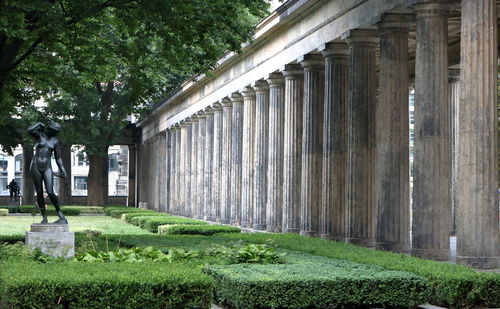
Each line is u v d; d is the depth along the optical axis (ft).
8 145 289.33
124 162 564.71
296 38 160.04
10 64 132.67
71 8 128.06
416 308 75.20
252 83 193.57
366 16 125.18
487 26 94.53
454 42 150.41
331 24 140.87
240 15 155.84
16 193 378.73
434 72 105.50
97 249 110.11
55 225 107.76
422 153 105.70
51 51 144.25
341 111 143.64
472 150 94.58
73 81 155.12
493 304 74.38
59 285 65.21
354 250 104.22
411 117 268.00
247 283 70.44
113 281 66.44
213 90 238.89
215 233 164.04
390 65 119.44
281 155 179.63
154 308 67.41
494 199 94.73
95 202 321.93
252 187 203.72
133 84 153.58
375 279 73.36
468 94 94.79
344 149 143.74
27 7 117.19
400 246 118.93
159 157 337.52
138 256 89.04
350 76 132.67
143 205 357.61
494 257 94.32
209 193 251.19
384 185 119.75
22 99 166.81
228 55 208.74
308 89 155.94
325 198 144.25
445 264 83.41
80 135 302.04
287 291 71.10
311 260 91.61
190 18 132.16
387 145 119.65
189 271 71.72
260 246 91.61
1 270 71.05
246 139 203.31
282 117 179.22
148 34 140.97
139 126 388.78
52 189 109.91
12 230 184.14
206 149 251.19
